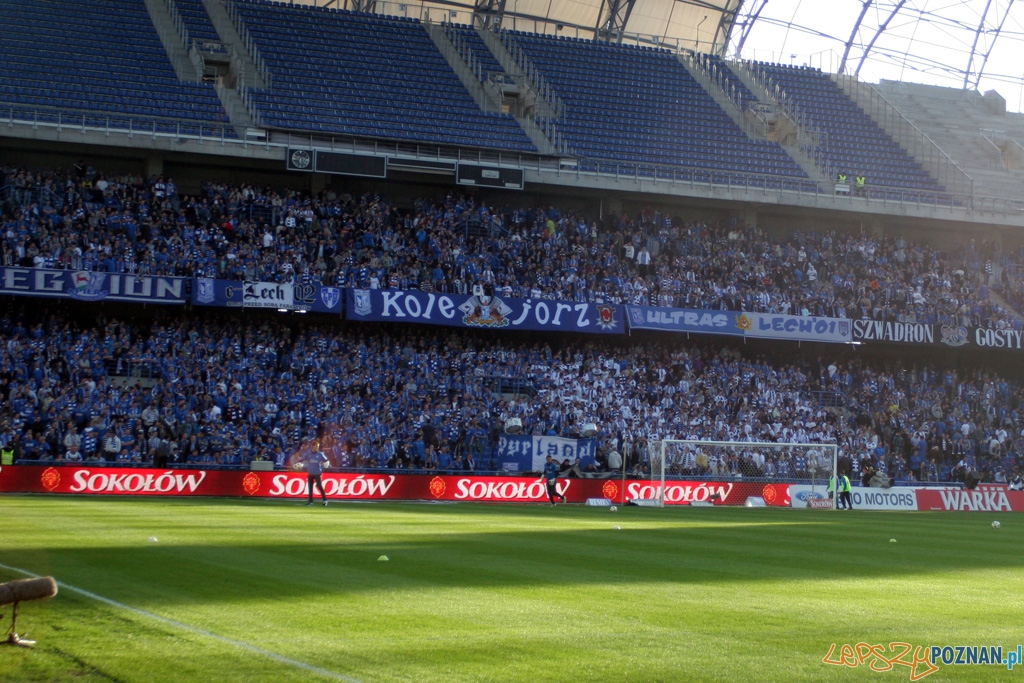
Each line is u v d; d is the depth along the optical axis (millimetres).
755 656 10133
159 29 56312
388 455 42219
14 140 47781
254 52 56906
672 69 66688
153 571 14727
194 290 43438
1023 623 12453
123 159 50219
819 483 44844
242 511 28781
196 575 14453
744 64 69250
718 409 50000
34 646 9812
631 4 70375
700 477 43656
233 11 59438
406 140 51438
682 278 53188
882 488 44750
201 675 8883
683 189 55594
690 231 56375
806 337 51719
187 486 36469
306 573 15023
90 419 39031
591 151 57438
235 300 44000
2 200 44781
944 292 57000
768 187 57906
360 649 9930
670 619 11969
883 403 53156
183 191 51219
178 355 43594
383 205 51594
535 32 71375
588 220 56625
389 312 46156
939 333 53562
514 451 44094
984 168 65750
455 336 49750
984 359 58406
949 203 60031
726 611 12672
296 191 52375
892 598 14352
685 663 9734
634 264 53594
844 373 54562
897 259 58656
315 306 45156
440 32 63656
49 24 53844
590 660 9727
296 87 55562
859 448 49594
